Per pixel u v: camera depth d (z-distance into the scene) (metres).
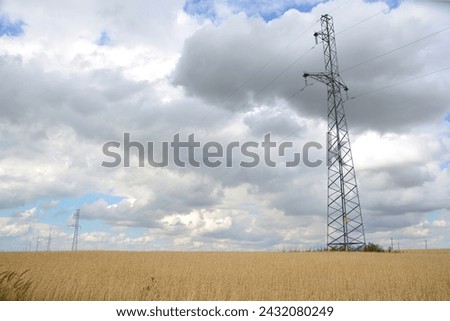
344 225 50.22
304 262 31.62
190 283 17.28
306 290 16.11
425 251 62.28
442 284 18.08
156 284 16.52
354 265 28.52
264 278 19.59
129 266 25.89
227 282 18.02
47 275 18.00
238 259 35.59
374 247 51.69
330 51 50.84
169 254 43.59
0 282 13.00
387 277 20.50
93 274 19.88
